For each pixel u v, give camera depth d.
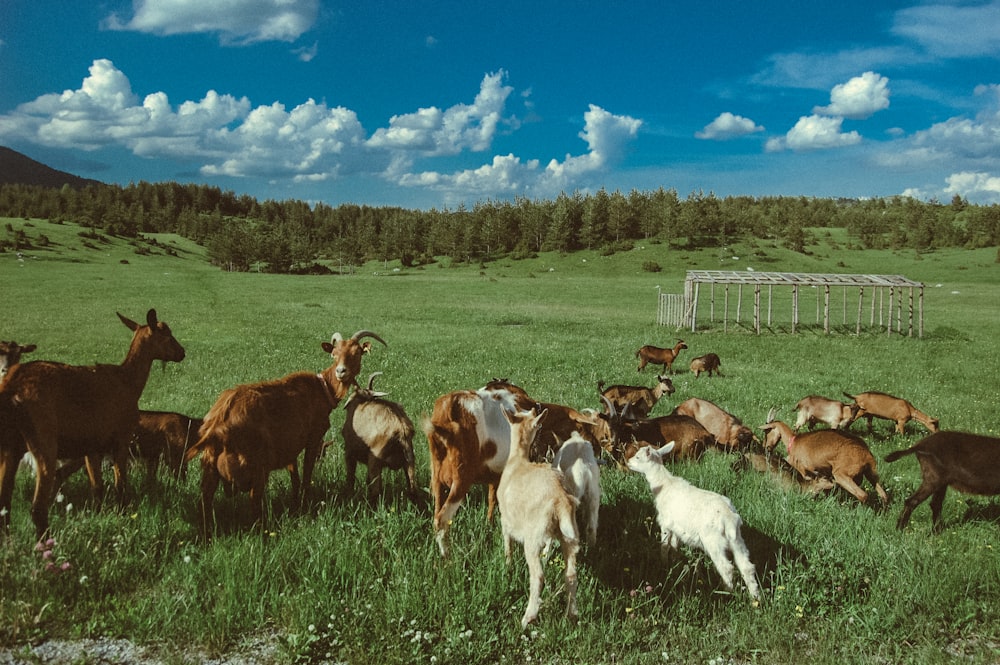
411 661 4.77
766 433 10.85
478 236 178.62
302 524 6.66
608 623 5.36
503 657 4.90
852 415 13.73
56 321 34.75
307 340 28.53
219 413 6.57
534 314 48.00
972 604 5.78
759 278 43.22
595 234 166.25
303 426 7.47
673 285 85.81
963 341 36.47
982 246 172.12
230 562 5.74
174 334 30.34
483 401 6.92
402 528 6.61
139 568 5.84
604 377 19.94
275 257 157.62
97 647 4.83
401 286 81.06
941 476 7.60
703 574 6.32
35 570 5.36
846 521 7.54
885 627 5.45
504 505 5.79
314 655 4.84
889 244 179.50
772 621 5.41
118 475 7.33
